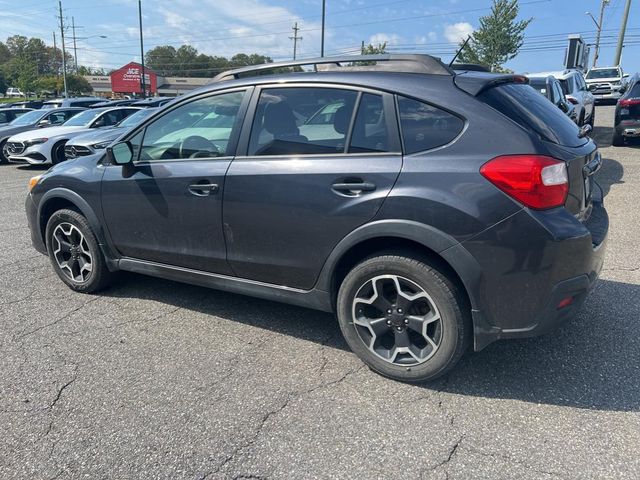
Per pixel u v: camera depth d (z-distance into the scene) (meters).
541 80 8.57
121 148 3.59
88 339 3.49
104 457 2.37
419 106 2.74
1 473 2.29
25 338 3.51
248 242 3.23
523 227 2.46
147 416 2.66
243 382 2.95
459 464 2.27
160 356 3.26
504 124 2.57
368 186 2.74
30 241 5.88
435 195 2.58
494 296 2.57
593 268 2.66
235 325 3.68
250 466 2.30
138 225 3.74
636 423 2.51
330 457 2.34
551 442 2.39
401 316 2.82
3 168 13.35
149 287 4.41
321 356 3.23
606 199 6.79
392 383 2.91
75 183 4.02
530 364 3.06
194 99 3.52
